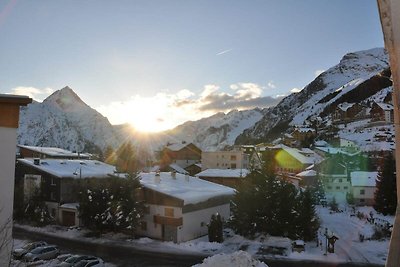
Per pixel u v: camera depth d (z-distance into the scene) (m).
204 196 32.66
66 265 21.14
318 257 25.14
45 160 43.84
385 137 89.56
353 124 116.62
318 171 65.88
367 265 23.30
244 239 30.31
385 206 41.12
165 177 40.41
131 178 32.28
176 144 99.19
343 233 32.25
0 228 7.36
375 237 29.78
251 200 31.14
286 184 31.34
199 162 96.12
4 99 7.50
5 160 7.56
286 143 121.44
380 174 43.12
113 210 31.11
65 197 37.25
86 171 42.31
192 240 30.28
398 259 2.58
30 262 21.55
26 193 37.84
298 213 29.89
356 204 50.12
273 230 30.08
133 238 30.55
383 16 2.53
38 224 35.44
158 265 23.38
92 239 30.23
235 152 83.88
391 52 2.52
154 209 31.23
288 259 24.70
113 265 23.27
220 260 8.21
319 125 133.38
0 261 7.29
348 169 67.06
